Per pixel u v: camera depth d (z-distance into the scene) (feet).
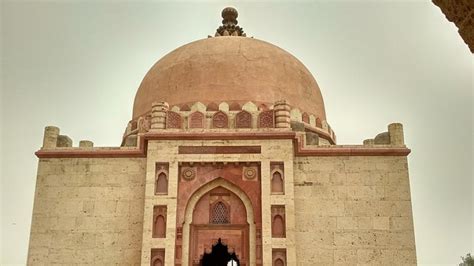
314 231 51.37
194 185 51.78
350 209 52.06
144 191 53.26
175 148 52.70
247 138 52.70
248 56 64.54
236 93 61.05
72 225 52.65
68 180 54.24
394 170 53.21
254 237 50.01
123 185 53.93
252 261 49.21
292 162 52.01
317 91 68.74
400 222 51.39
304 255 50.57
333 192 52.70
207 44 67.05
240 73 62.59
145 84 67.00
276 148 52.39
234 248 50.37
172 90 62.85
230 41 67.41
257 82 62.23
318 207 52.21
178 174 52.08
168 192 51.21
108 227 52.54
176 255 49.26
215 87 61.52
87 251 51.80
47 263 51.47
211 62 63.67
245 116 54.90
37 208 53.26
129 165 54.65
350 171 53.36
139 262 51.13
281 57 67.00
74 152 54.80
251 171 52.01
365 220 51.62
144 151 54.54
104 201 53.42
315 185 52.95
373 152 53.72
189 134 52.80
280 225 50.01
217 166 52.34
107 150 54.80
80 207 53.26
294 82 64.95
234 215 51.44
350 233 51.26
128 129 65.10
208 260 67.87
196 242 50.72
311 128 61.67
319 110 66.69
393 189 52.54
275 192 51.01
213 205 51.98
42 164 54.80
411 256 50.21
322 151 53.88
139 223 52.49
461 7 13.88
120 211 53.06
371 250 50.62
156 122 54.19
